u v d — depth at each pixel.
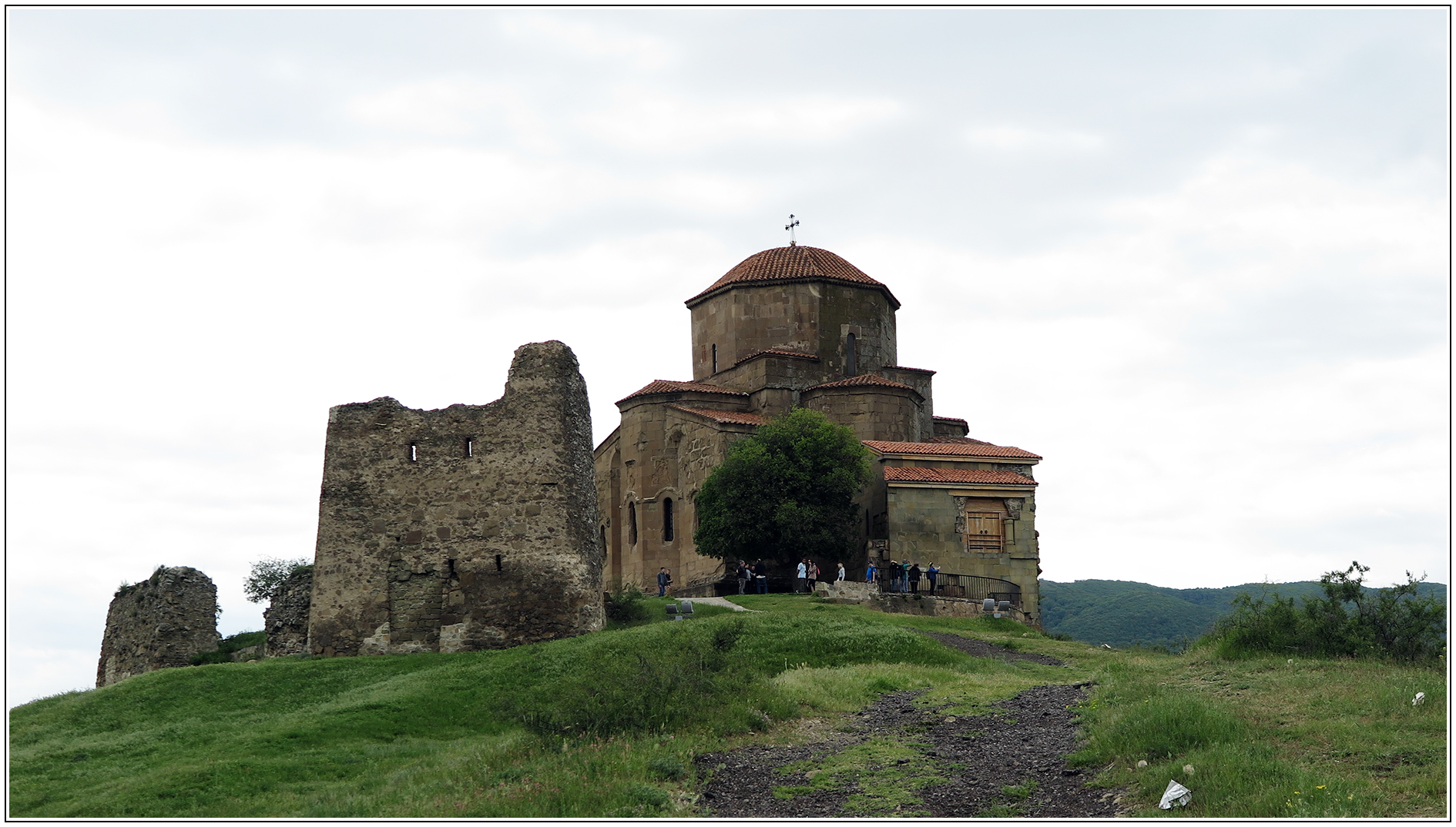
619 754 22.81
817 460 52.00
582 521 38.19
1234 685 25.97
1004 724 24.19
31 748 29.03
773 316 61.84
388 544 37.50
